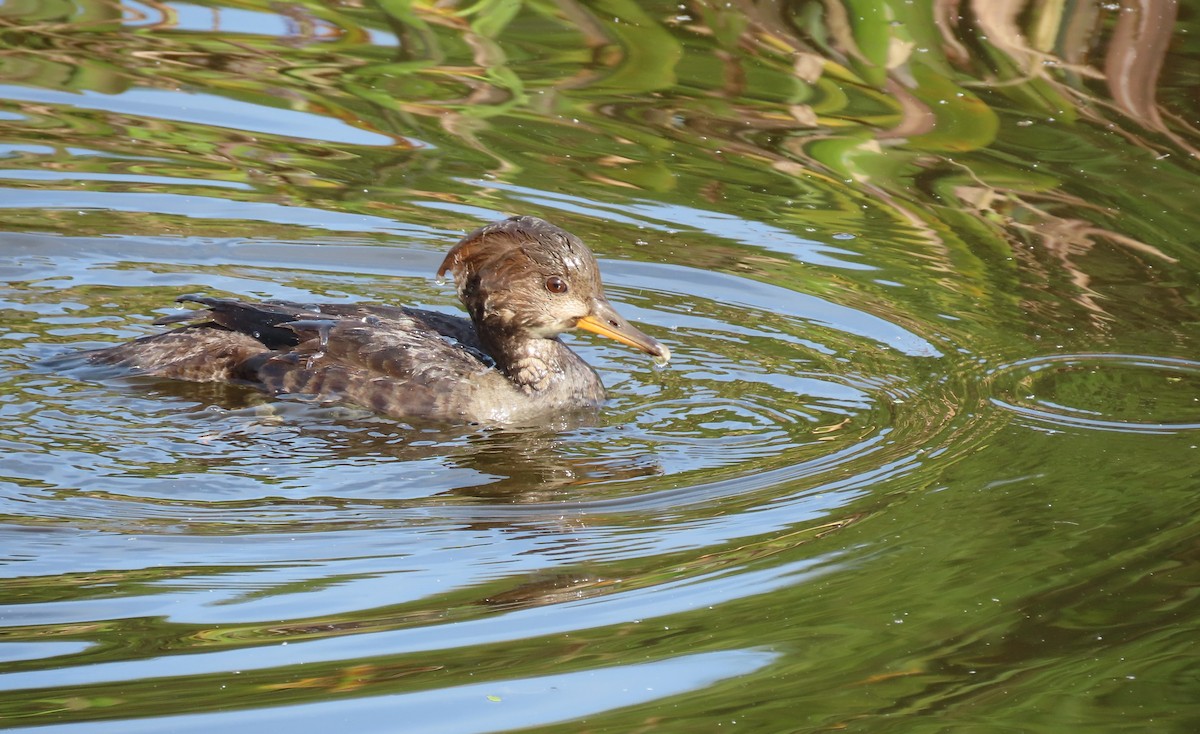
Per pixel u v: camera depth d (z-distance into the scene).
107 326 13.30
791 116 18.52
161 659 8.20
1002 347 13.42
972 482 10.78
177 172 16.67
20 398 11.72
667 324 13.84
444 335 13.05
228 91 18.84
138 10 21.48
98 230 15.20
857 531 9.99
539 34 20.92
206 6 21.64
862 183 16.97
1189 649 8.59
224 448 11.18
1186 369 12.96
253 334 12.62
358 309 13.03
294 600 8.93
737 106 18.81
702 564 9.53
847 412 12.15
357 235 15.51
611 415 12.18
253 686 7.98
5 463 10.59
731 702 8.01
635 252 15.20
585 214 16.03
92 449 10.95
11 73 18.97
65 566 9.20
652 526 10.10
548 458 11.27
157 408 11.81
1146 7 20.80
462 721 7.73
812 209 16.34
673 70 19.73
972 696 8.09
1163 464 11.08
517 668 8.24
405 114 18.44
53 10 21.25
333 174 16.86
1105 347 13.41
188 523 9.90
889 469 11.01
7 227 15.02
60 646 8.30
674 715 7.85
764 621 8.81
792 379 12.82
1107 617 8.93
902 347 13.42
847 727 7.82
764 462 11.16
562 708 7.88
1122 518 10.14
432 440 11.61
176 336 12.62
